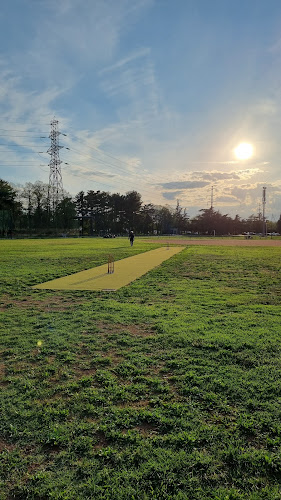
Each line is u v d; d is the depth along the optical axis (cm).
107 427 356
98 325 709
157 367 502
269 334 629
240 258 2166
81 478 290
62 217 8894
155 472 294
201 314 787
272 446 325
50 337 631
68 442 334
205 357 530
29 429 356
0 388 445
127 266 1788
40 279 1341
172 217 13412
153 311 816
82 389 437
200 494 271
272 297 988
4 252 2744
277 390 420
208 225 11631
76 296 1029
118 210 11312
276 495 267
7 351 565
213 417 370
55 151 7431
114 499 267
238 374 467
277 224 12138
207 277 1391
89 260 2097
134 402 406
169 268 1684
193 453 314
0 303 938
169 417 372
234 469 296
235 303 901
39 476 290
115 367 500
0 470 300
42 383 454
